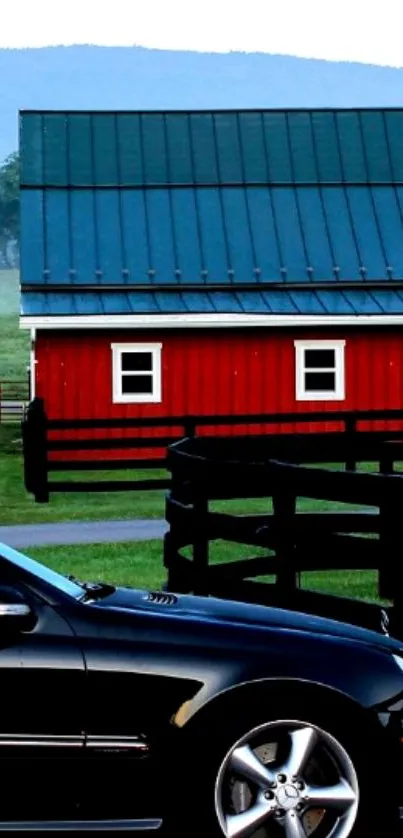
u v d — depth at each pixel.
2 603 8.34
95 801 8.36
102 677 8.30
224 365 43.38
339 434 19.84
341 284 45.28
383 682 8.49
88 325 42.72
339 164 48.91
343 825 8.41
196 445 18.92
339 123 49.88
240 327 43.41
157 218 46.81
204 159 48.56
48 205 46.91
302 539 14.49
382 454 19.77
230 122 49.50
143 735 8.31
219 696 8.33
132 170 48.12
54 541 24.03
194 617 8.62
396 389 43.75
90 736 8.29
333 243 46.62
